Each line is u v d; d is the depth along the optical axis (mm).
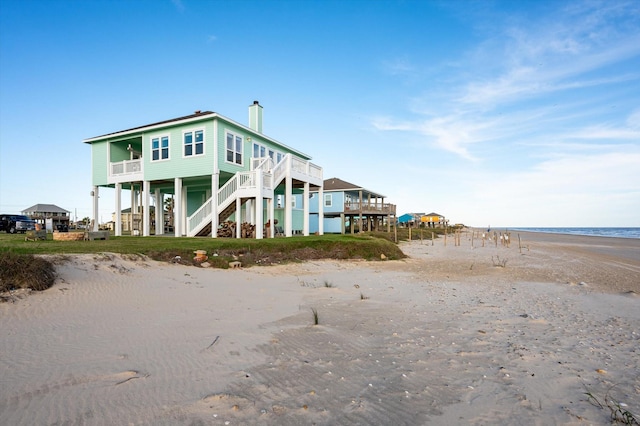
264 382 4227
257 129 25922
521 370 4781
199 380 4203
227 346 5418
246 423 3312
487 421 3484
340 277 13438
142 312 7078
